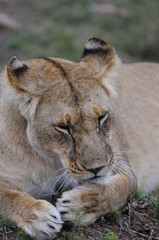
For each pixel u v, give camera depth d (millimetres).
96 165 9102
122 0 26656
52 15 25078
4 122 10234
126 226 9898
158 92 14039
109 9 25531
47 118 9359
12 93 9703
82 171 9180
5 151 10180
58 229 9156
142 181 12750
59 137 9359
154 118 13391
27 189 10312
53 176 10289
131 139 12703
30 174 10219
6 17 24234
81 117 9219
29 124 9641
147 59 22969
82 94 9414
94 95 9492
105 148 9312
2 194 9703
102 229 9617
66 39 22422
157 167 13008
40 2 26141
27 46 22250
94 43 10328
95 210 9648
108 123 9688
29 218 9219
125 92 13164
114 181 10039
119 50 23000
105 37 23438
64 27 24094
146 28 23984
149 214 10438
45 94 9438
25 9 25453
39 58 10328
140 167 12703
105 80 9922
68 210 9391
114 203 9891
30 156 10148
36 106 9438
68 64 9992
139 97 13430
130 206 10312
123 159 10922
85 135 9188
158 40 23188
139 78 13984
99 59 10078
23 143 10109
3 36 23188
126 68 14078
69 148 9320
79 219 9320
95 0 26641
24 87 9469
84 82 9594
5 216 9547
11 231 9391
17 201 9500
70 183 10148
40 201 9375
